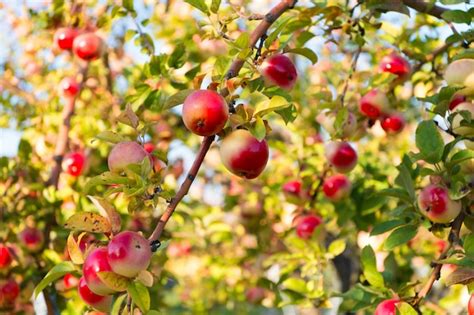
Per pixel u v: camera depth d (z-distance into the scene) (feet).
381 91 8.43
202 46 9.71
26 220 9.29
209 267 12.44
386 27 8.98
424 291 6.86
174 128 10.76
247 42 6.45
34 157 9.97
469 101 7.11
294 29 8.06
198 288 13.89
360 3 8.07
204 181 13.04
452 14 7.39
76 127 10.00
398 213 7.29
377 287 7.44
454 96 7.07
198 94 6.19
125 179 6.27
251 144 6.32
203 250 12.91
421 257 10.35
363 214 9.27
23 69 11.68
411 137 11.27
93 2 9.97
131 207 6.25
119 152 6.39
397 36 8.93
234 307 13.94
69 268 6.31
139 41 8.95
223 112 6.16
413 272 10.02
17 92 11.08
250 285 11.89
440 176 6.98
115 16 8.99
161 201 7.53
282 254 9.78
